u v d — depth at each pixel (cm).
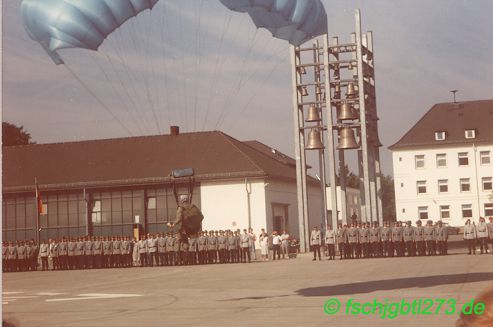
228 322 1381
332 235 4259
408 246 4147
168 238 4641
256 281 2620
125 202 6556
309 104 4947
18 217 6738
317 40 5075
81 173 6719
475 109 9700
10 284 3231
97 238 4803
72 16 1908
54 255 4828
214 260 4747
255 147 8106
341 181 5078
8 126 8469
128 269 4384
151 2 1973
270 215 6431
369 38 5225
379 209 5125
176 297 2077
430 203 9475
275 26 2133
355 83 4894
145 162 6706
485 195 9331
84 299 2178
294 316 1443
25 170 6850
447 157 9462
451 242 6369
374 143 5075
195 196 6419
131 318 1546
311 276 2752
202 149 6694
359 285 2200
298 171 5106
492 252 4091
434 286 2038
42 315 1716
